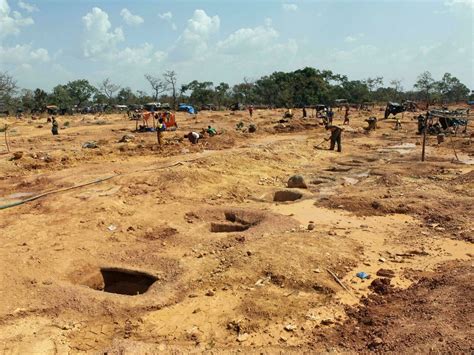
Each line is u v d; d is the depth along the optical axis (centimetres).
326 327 663
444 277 783
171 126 3425
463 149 2409
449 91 10288
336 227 1114
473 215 1159
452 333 568
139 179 1545
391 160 2145
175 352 612
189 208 1284
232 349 614
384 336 607
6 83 6875
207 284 816
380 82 10231
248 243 972
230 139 2775
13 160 2005
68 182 1577
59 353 631
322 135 3189
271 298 745
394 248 970
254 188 1555
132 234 1088
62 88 8675
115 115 6231
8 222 1166
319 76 9281
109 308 740
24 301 763
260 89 9525
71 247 991
